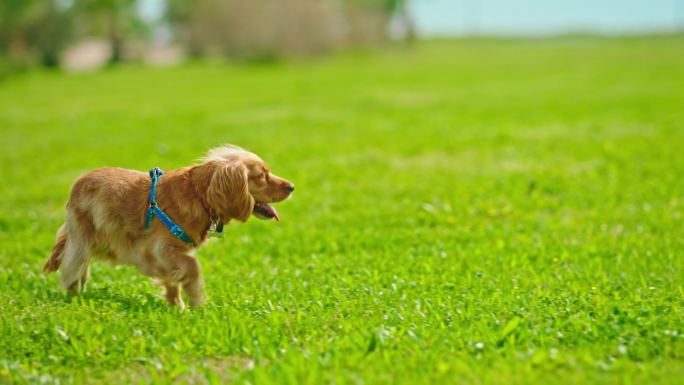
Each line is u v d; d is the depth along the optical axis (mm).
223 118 23125
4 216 10320
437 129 19078
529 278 6836
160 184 6207
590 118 20375
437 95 29828
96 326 5539
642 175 12203
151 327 5629
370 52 72312
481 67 49250
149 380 4863
